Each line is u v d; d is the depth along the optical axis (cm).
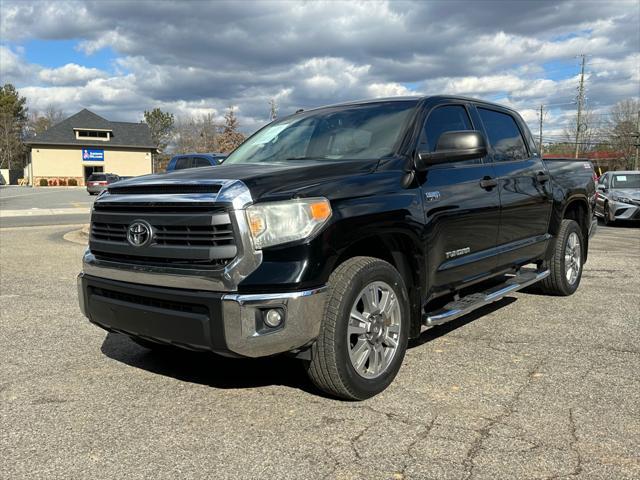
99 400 374
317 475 277
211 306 325
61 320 582
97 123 6419
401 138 426
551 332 520
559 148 7694
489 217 489
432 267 423
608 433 318
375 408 355
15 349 486
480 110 531
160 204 348
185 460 294
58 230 1562
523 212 549
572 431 321
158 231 352
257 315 324
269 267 324
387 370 381
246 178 339
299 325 327
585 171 712
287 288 325
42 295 700
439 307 485
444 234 433
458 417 341
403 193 395
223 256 324
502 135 555
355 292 350
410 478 274
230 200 325
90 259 398
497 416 341
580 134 7069
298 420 340
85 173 6300
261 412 352
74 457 298
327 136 462
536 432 320
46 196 3903
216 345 326
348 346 350
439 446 305
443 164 452
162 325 348
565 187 641
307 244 330
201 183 338
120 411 356
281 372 424
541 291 681
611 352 461
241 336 320
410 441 311
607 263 920
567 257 664
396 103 469
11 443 315
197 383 404
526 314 586
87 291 402
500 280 573
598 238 1333
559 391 379
